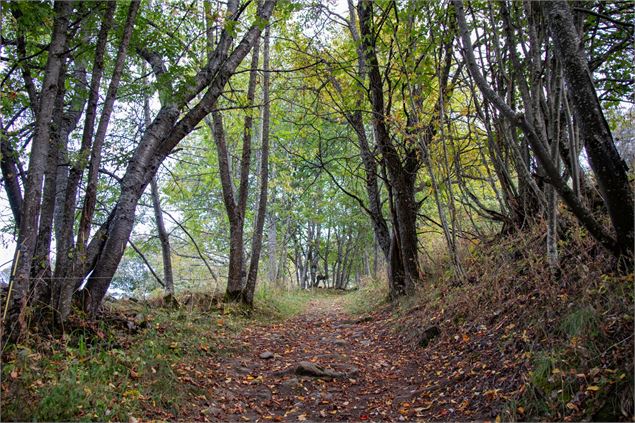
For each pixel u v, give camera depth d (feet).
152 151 20.72
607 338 12.26
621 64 24.21
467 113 25.93
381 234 39.63
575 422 10.77
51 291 17.04
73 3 19.56
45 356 14.40
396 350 23.81
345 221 79.92
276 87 43.88
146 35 23.63
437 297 27.37
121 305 24.95
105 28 18.31
